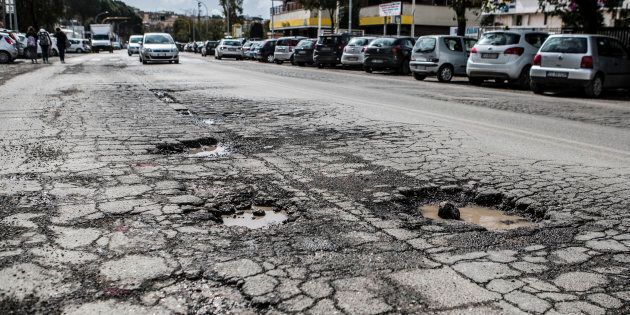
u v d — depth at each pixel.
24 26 49.19
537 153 6.23
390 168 5.29
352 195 4.32
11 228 3.40
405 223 3.68
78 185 4.43
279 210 4.00
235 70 23.84
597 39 13.62
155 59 28.30
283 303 2.50
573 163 5.72
